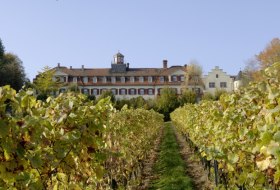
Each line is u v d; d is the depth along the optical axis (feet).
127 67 223.71
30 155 9.10
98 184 19.07
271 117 11.07
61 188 12.71
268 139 9.64
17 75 155.12
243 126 16.55
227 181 20.61
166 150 54.44
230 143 16.60
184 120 58.90
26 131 9.03
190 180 32.45
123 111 29.89
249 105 16.56
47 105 12.99
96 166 13.14
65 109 11.50
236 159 15.25
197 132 29.81
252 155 14.83
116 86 213.46
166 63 222.69
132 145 30.40
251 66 188.44
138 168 34.22
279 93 11.82
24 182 9.05
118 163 23.44
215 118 20.44
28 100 9.55
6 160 8.84
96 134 12.65
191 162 42.65
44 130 9.96
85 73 214.69
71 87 179.32
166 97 165.68
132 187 29.91
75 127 11.62
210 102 30.50
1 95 8.61
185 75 213.66
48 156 10.16
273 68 14.57
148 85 214.48
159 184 32.65
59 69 209.87
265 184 13.67
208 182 30.48
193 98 164.86
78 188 12.88
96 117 12.39
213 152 16.88
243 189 16.79
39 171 10.36
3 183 9.16
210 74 216.95
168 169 38.83
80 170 12.96
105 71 218.18
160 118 92.22
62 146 10.84
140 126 37.35
